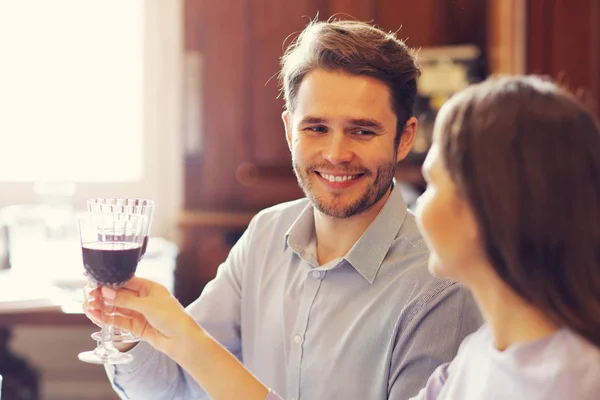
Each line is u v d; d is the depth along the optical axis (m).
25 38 4.24
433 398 1.19
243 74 3.77
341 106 1.35
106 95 4.32
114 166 4.36
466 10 3.77
